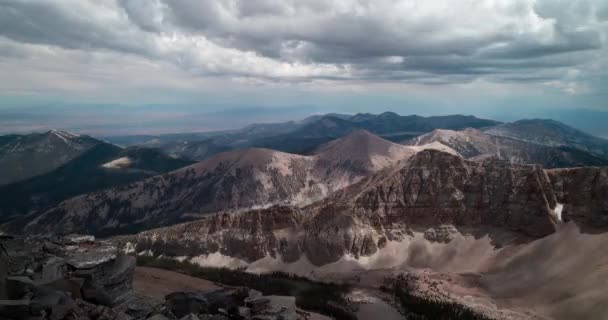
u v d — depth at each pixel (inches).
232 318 2893.7
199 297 3075.8
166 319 2598.4
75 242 3639.3
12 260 2928.2
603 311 5556.1
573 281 6717.5
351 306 6574.8
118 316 2593.5
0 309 2117.4
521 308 6441.9
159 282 5032.0
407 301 6732.3
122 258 3339.1
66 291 2783.0
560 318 5895.7
